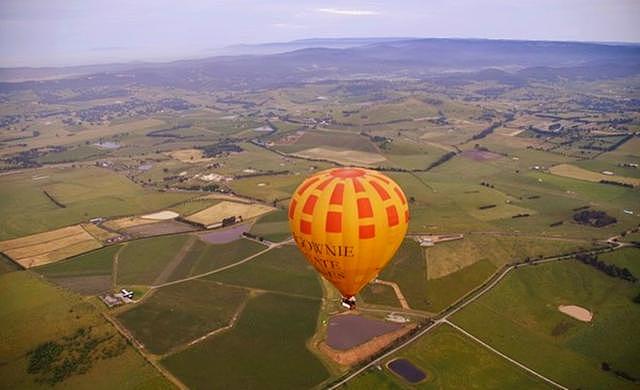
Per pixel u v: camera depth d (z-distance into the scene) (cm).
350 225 5931
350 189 6038
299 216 6231
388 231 6153
